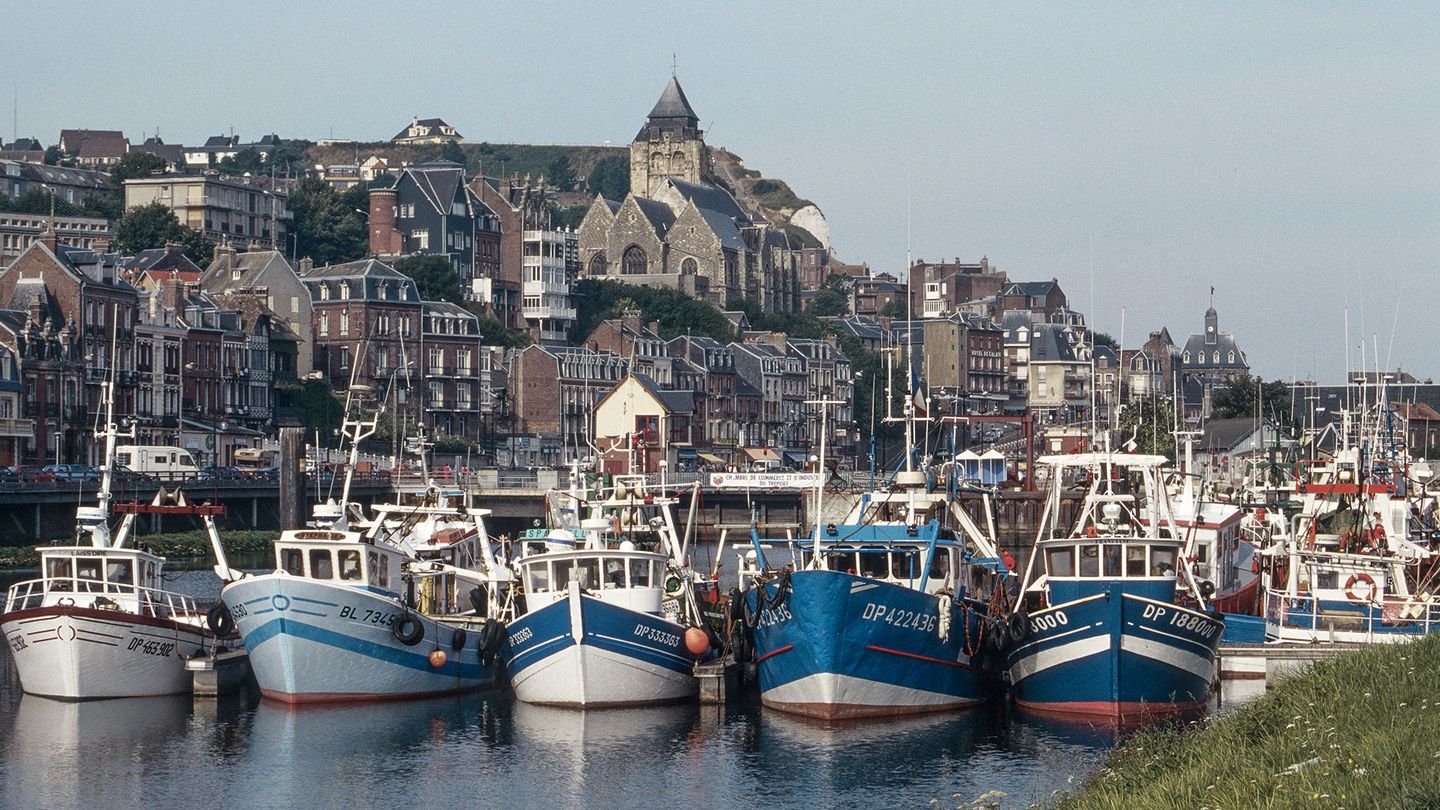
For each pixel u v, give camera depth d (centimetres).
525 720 8719
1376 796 4834
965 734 8256
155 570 9669
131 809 7256
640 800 7306
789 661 8544
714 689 8981
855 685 8412
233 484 19538
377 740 8331
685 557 10244
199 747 8200
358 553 9044
